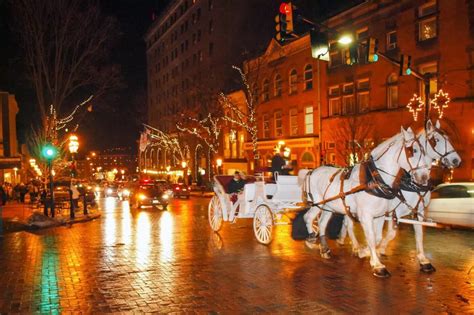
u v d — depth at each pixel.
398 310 6.61
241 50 57.41
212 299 7.31
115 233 15.54
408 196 8.80
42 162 36.88
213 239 13.59
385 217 9.40
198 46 65.88
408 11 26.97
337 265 9.55
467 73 23.59
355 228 15.38
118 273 9.22
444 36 24.77
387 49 28.62
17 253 11.88
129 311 6.79
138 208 27.56
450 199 14.67
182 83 72.38
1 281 8.71
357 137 30.02
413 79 26.59
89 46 33.62
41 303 7.25
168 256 10.94
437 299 7.09
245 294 7.54
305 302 7.05
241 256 10.76
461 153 23.64
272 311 6.67
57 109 32.78
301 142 36.22
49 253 11.74
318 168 10.59
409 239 12.88
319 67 34.62
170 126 71.69
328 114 33.88
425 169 8.20
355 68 31.09
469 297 7.19
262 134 43.12
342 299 7.16
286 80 39.12
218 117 46.41
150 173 83.88
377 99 29.39
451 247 11.54
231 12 60.59
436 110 24.77
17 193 39.16
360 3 30.77
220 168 52.03
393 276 8.49
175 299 7.35
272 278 8.55
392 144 8.50
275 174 12.58
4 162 39.06
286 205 12.45
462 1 23.78
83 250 12.09
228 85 50.56
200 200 36.78
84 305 7.12
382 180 8.40
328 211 10.27
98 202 38.09
